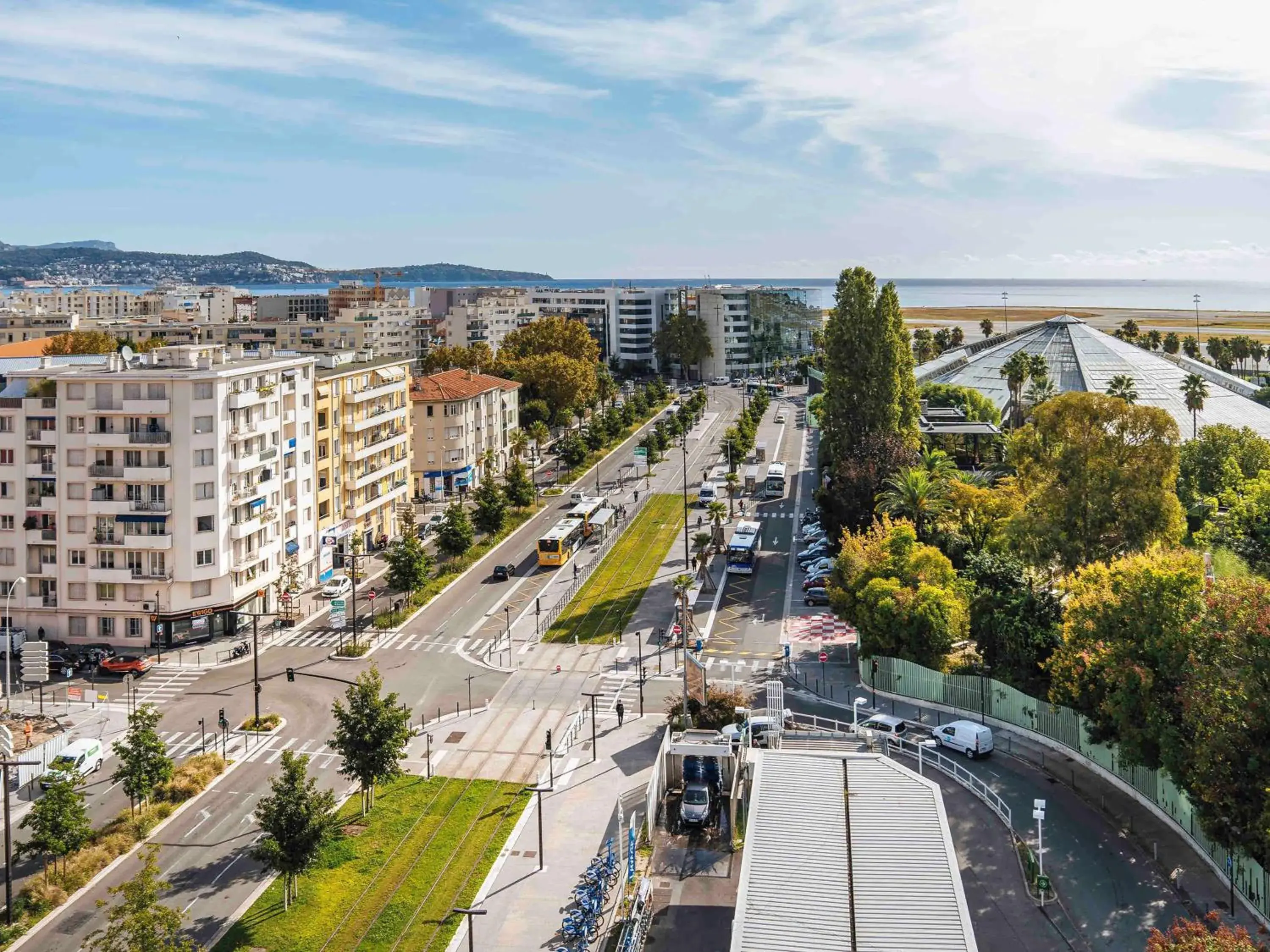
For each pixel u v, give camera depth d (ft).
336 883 186.60
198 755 240.94
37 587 324.60
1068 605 241.55
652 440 609.42
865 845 138.72
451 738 251.60
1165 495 281.54
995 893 175.22
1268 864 159.33
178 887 187.21
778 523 479.41
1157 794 198.70
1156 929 152.46
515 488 487.20
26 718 263.90
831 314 458.50
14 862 199.00
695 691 252.01
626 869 183.11
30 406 318.86
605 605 359.46
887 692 276.41
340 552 411.54
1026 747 237.45
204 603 324.60
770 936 120.47
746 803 208.74
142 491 318.04
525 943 167.84
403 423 473.67
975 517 339.36
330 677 272.31
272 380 355.97
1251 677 162.81
